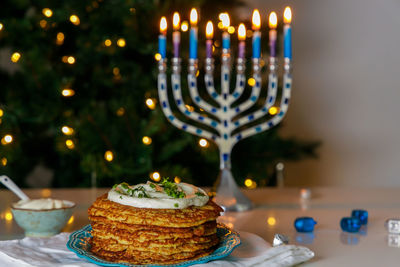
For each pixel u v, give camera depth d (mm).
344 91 3041
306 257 1048
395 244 1204
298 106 3051
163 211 964
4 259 1024
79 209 1592
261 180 2533
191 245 978
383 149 3057
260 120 2400
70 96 2359
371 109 3041
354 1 2986
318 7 2996
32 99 2277
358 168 3080
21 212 1235
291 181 3094
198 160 2473
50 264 972
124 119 2309
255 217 1494
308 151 2570
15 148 2287
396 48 2998
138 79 2336
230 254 1062
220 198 1589
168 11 2285
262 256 1012
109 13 2273
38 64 2254
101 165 2234
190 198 1000
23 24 2244
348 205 1677
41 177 2906
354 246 1187
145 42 2338
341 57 3023
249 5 2904
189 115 1624
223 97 1623
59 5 2352
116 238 970
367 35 3004
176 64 1610
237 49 2344
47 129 2484
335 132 3061
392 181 3066
